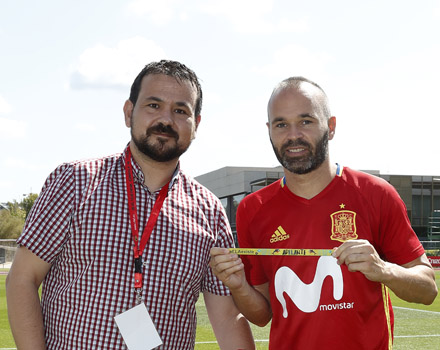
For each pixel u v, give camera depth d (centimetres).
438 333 834
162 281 241
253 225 292
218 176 5734
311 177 276
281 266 277
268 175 4944
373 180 282
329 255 262
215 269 258
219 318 279
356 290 265
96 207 239
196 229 255
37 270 239
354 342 263
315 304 267
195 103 259
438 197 4859
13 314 235
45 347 238
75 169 245
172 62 257
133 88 259
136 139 249
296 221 279
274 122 275
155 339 235
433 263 2953
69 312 235
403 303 1271
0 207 7881
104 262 235
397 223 275
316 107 271
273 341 279
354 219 274
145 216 246
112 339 233
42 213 237
